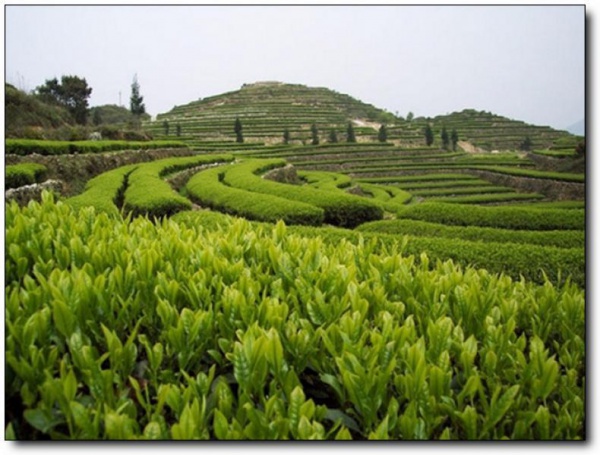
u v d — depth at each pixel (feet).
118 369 8.17
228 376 8.86
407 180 147.64
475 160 178.09
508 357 9.17
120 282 10.27
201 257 12.16
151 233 15.47
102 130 111.86
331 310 9.79
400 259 12.48
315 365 8.77
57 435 6.77
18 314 8.44
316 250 12.78
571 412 8.14
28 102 99.81
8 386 7.57
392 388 8.66
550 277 24.58
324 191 55.93
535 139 278.46
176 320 9.52
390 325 8.93
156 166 72.23
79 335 7.82
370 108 380.99
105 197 41.78
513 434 7.67
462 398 7.76
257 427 6.70
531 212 49.67
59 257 11.77
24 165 51.24
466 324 10.57
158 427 6.45
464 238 36.27
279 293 10.84
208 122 277.44
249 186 61.82
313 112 322.14
